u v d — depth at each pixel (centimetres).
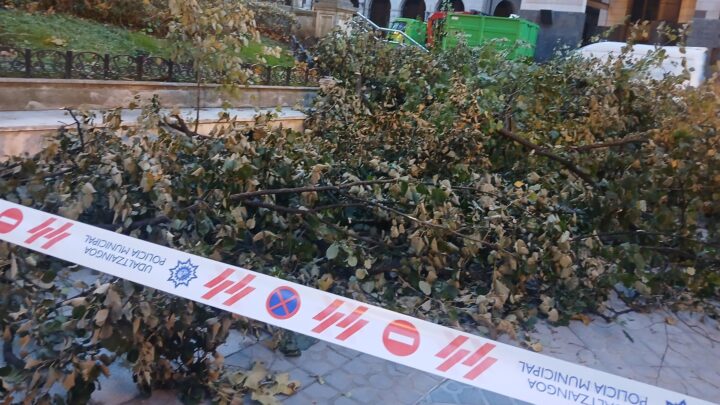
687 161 537
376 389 349
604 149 609
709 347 461
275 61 957
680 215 516
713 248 502
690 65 955
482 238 425
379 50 845
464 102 588
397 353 247
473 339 246
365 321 255
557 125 647
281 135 468
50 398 273
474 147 580
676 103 683
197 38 507
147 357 282
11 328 277
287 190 393
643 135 586
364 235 441
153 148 379
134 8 909
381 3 3189
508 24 1337
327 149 555
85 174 350
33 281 285
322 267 411
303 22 1310
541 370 237
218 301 265
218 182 381
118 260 278
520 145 604
